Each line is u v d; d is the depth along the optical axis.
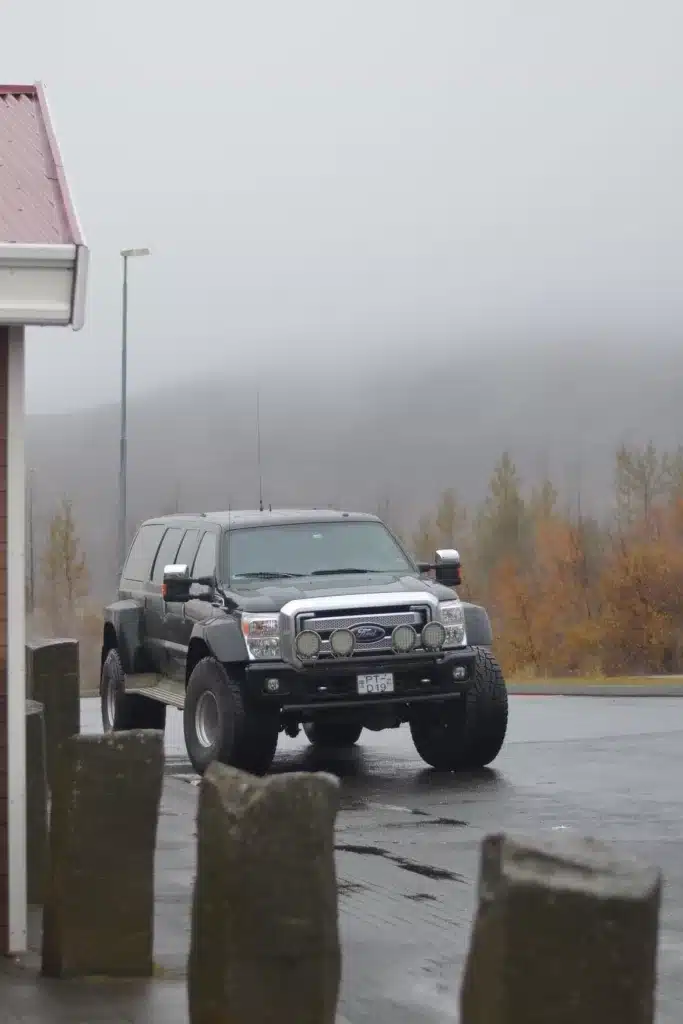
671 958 9.08
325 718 17.34
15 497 8.80
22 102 11.24
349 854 12.76
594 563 115.44
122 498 46.66
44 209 8.71
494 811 14.94
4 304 7.99
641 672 106.06
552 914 4.77
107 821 8.21
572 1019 4.76
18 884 8.88
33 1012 7.52
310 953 6.02
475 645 17.89
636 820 14.21
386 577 18.50
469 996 5.00
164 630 20.38
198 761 17.70
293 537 19.02
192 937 6.47
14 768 8.87
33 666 14.23
